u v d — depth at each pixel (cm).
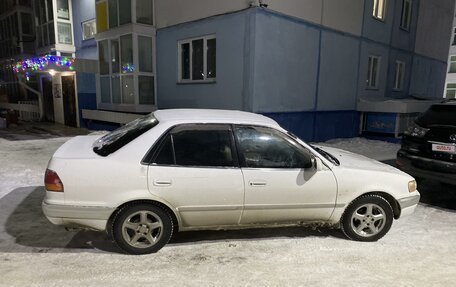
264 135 370
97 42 1330
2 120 1391
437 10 1712
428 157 531
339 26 1115
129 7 1130
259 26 861
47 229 405
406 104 1134
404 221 465
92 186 327
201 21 986
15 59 2086
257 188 358
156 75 1190
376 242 398
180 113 393
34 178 622
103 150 352
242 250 368
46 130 1280
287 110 988
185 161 346
